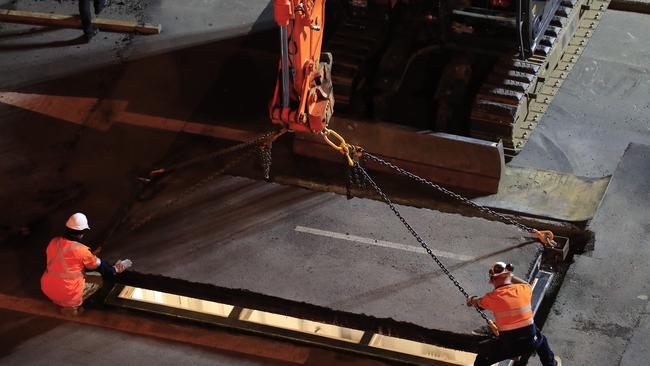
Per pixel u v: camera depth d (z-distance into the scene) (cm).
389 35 1581
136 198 1446
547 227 1395
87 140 1579
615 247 1352
